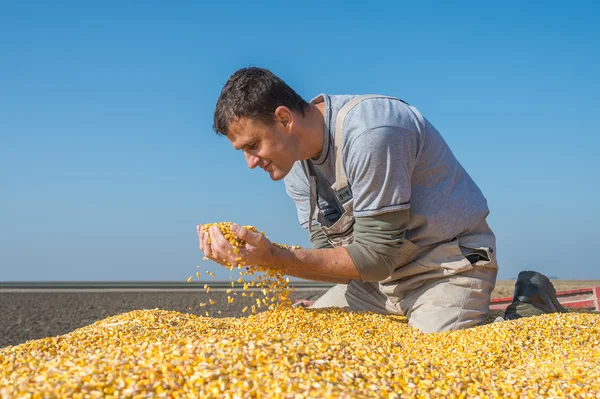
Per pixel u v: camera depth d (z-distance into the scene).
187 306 12.90
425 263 4.00
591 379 2.63
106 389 2.02
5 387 2.16
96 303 13.86
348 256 3.67
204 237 3.60
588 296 5.77
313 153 3.75
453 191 3.99
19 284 26.67
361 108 3.62
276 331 3.50
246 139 3.49
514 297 4.55
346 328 3.68
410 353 3.33
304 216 4.61
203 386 2.08
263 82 3.43
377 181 3.55
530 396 2.46
